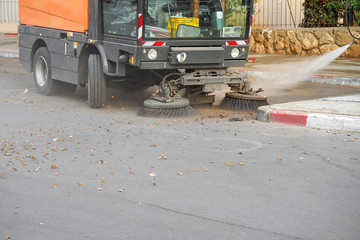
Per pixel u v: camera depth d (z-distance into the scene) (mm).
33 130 7848
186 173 5746
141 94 11453
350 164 6090
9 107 9688
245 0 9273
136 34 8406
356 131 7562
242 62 9375
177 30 8703
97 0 9273
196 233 4191
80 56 9883
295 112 8148
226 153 6539
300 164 6082
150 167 5969
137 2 8266
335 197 5023
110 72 9258
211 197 5012
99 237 4113
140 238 4094
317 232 4223
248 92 9539
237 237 4113
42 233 4188
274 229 4277
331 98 9508
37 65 11336
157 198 4980
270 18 19453
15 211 4645
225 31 9156
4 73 14656
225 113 9211
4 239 4074
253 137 7352
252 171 5816
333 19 17469
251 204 4832
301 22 18609
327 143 7000
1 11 28188
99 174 5711
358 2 16078
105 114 9094
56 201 4887
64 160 6250
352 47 16422
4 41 23484
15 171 5812
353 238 4113
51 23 10734
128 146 6895
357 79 12445
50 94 11109
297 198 4992
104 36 9305
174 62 8594
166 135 7500
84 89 12227
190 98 9375
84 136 7469
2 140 7223
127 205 4793
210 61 8867
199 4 8867
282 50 18109
